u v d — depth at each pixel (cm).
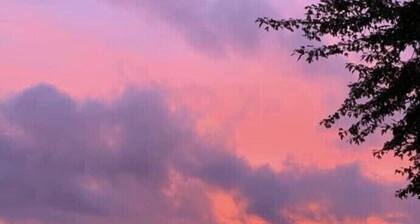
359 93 1014
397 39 956
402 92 983
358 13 980
